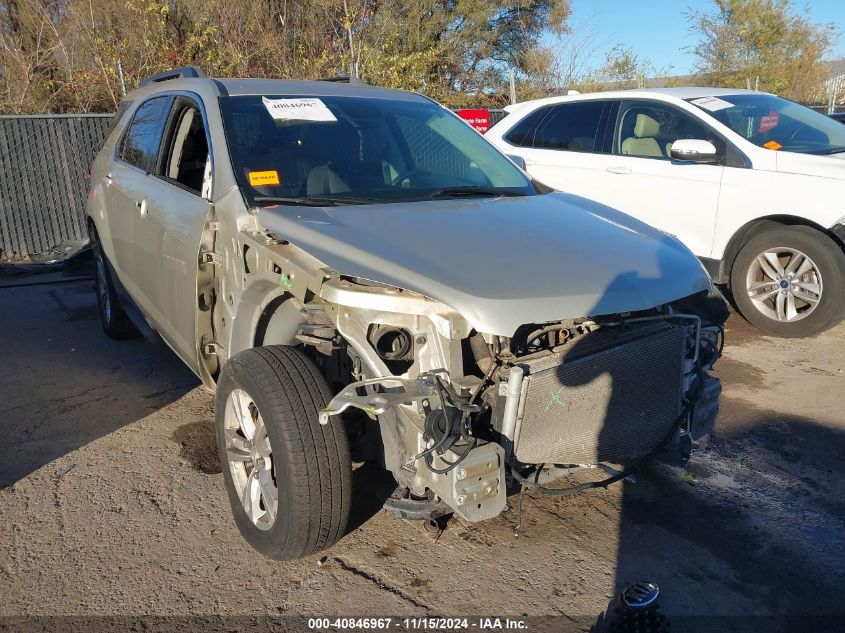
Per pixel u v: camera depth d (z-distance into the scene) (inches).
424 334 104.5
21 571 117.6
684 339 118.6
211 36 483.5
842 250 218.4
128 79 468.8
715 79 871.7
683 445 125.0
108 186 205.2
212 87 160.2
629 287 111.0
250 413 120.4
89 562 120.2
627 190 258.8
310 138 151.9
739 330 242.1
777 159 227.9
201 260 140.6
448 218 127.7
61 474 147.3
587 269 112.4
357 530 130.1
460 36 699.4
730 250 239.3
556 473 114.0
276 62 496.4
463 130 177.5
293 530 108.9
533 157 286.7
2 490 140.8
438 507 107.1
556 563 122.2
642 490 144.9
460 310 100.3
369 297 103.6
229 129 147.3
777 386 195.6
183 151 167.0
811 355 218.2
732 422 174.9
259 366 112.9
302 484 106.6
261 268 125.6
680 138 250.7
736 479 149.5
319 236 115.4
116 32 494.9
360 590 114.7
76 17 470.9
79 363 210.5
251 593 113.5
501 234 121.3
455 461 98.0
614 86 707.4
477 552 124.7
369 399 99.6
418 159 158.9
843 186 213.2
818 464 155.4
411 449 103.9
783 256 231.9
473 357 109.0
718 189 236.1
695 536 130.2
